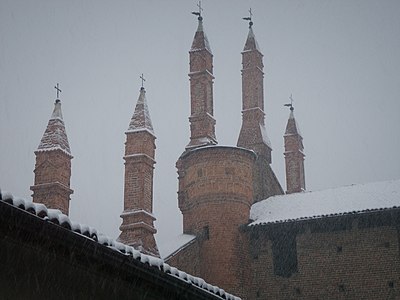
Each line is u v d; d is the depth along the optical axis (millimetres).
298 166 53125
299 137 54188
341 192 41844
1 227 13016
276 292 40219
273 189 49438
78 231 13570
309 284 39625
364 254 38875
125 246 14391
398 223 38562
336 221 39562
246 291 40906
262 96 51188
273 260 40906
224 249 41344
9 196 12641
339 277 39094
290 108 55219
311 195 42688
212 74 47375
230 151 43000
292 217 40688
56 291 14391
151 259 14797
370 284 38344
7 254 13734
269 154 49406
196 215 42469
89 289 14789
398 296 37594
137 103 42000
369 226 39219
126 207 39188
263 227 41188
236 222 42000
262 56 52312
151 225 39125
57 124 40719
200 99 45969
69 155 40438
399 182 41094
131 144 40469
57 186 38844
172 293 15398
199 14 48719
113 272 14570
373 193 40500
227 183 42438
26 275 14062
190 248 40750
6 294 13781
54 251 13781
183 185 44625
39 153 39625
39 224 13062
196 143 44906
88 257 14023
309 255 40062
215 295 16125
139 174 39719
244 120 49781
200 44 47250
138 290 15273
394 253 38312
